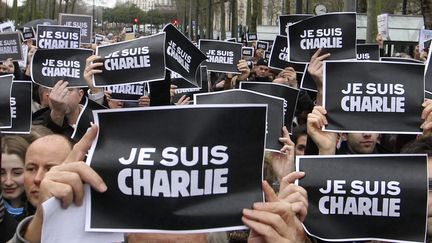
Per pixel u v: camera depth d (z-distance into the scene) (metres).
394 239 3.09
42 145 3.48
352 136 4.76
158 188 2.19
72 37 10.82
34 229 2.17
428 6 13.80
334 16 6.30
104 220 2.18
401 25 21.59
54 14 57.88
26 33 16.58
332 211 3.17
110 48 4.97
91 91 6.26
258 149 2.21
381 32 14.02
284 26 9.00
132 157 2.20
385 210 3.11
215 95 4.78
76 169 2.13
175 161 2.19
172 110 2.21
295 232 2.18
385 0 30.03
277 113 4.79
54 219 2.12
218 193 2.20
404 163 3.12
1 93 5.70
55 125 5.90
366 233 3.13
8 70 10.43
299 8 18.69
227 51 11.68
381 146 5.17
